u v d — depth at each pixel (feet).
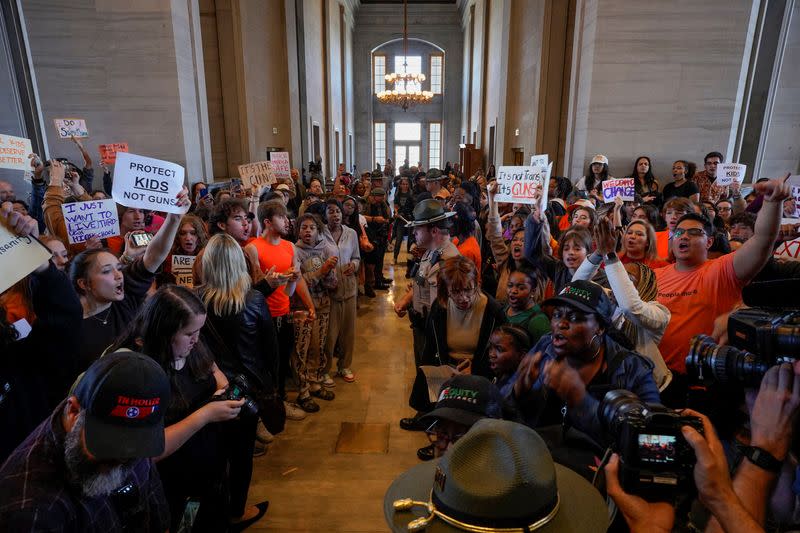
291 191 24.35
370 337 17.83
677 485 3.29
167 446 5.26
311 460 10.42
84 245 11.35
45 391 5.96
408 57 77.51
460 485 2.86
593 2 22.66
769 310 3.81
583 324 5.26
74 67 21.79
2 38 19.20
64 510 3.52
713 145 22.97
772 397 3.15
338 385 13.96
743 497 3.09
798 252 9.21
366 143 78.07
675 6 21.95
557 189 22.67
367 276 22.80
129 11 21.48
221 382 6.82
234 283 8.20
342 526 8.50
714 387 4.27
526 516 2.81
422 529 2.97
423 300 10.19
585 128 23.43
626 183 16.02
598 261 7.21
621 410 3.62
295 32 40.47
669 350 7.76
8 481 3.45
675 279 8.01
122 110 22.17
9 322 5.42
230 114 31.24
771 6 23.35
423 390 8.03
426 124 79.41
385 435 11.39
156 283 11.14
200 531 6.54
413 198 29.14
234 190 18.85
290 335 11.98
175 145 22.56
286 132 39.86
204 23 30.19
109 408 3.42
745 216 12.24
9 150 12.80
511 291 8.25
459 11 73.05
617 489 3.44
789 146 25.09
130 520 4.39
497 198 13.11
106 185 19.45
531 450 2.94
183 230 10.91
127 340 5.86
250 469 8.33
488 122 52.54
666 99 22.68
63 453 3.55
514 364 6.86
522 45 37.09
